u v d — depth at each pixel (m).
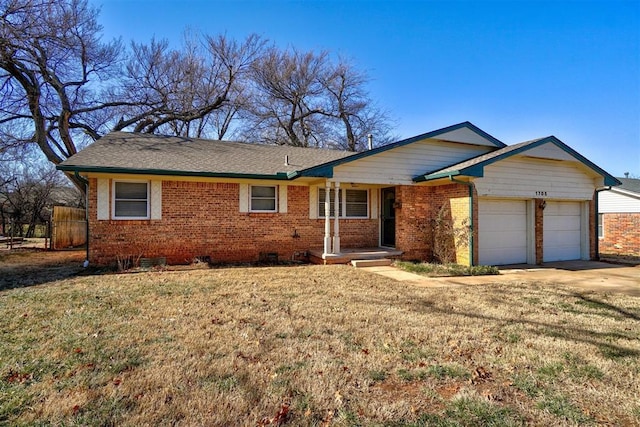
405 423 2.64
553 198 11.55
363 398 2.98
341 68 29.61
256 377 3.30
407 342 4.24
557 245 12.06
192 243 10.79
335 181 10.70
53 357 3.68
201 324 4.80
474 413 2.76
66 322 4.82
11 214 23.91
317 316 5.25
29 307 5.57
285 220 11.80
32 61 16.77
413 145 11.47
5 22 15.09
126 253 10.17
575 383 3.26
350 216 12.76
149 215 10.39
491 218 11.03
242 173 10.48
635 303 6.18
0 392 2.96
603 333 4.61
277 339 4.29
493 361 3.72
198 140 14.02
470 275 9.12
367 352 3.93
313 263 11.18
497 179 10.72
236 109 26.52
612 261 11.96
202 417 2.66
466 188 10.56
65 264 10.63
